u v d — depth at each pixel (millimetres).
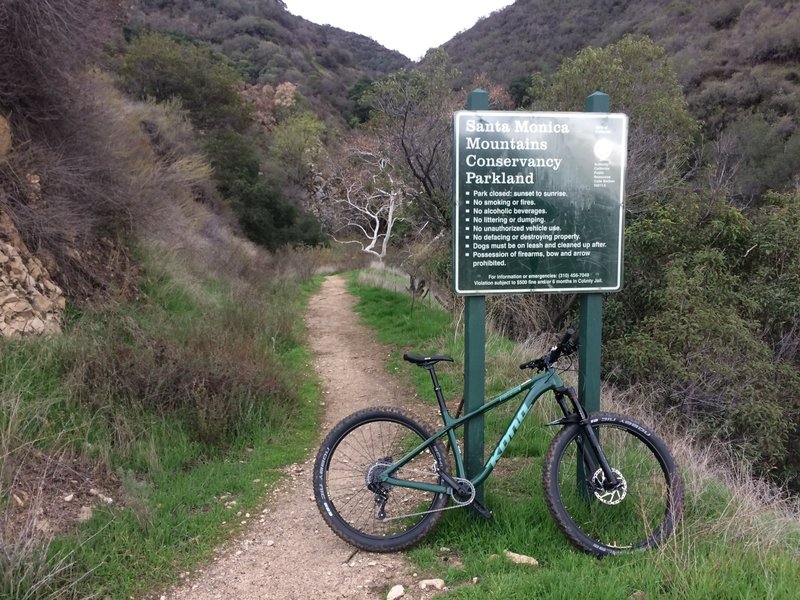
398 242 23234
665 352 7102
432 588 2945
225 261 13727
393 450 3734
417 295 12570
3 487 3473
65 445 4035
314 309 13406
